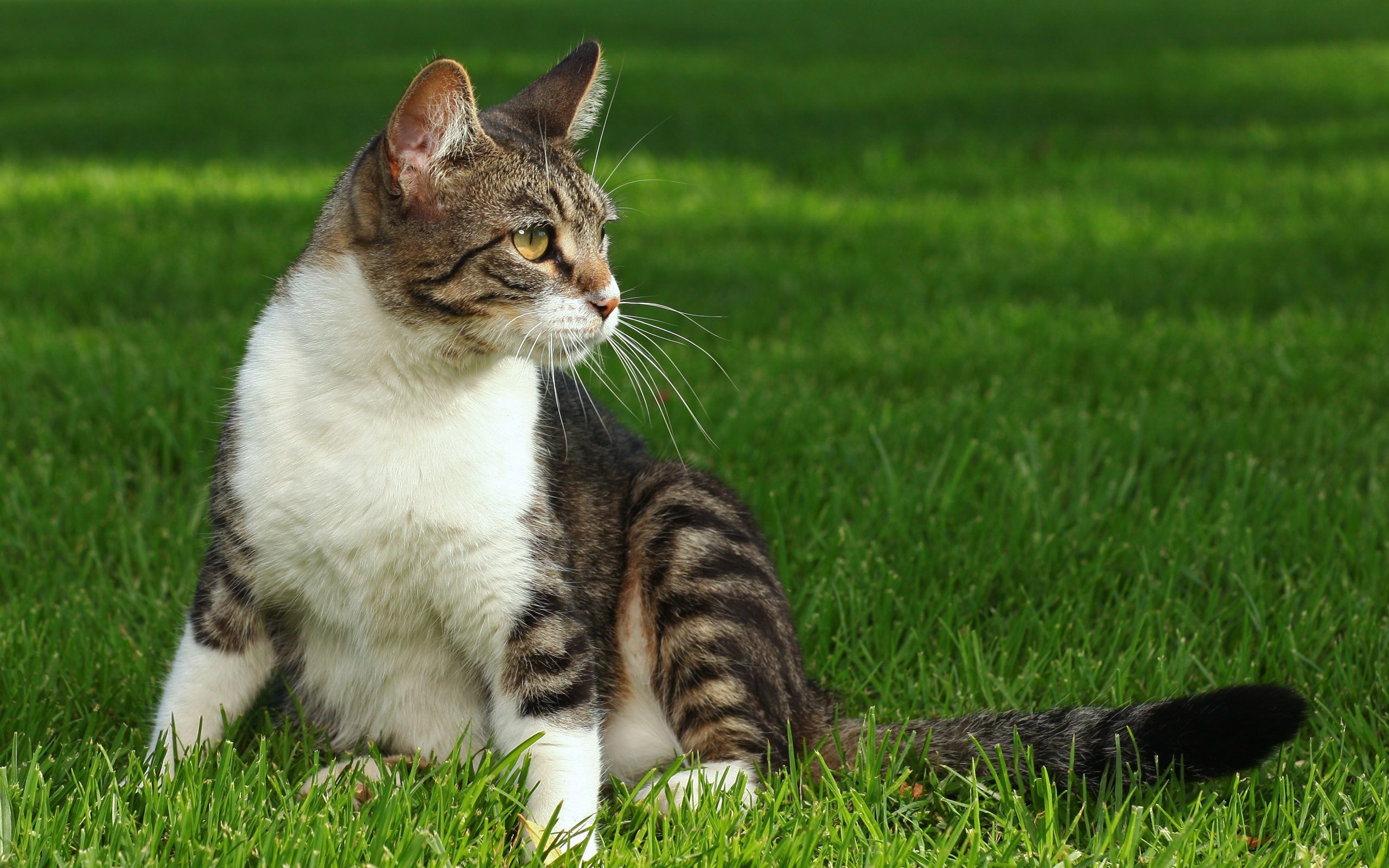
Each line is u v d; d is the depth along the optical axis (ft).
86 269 30.17
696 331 28.07
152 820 11.05
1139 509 19.38
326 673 13.43
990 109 58.29
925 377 25.45
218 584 12.56
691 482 14.52
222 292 29.17
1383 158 47.57
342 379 11.87
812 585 17.02
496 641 12.49
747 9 109.29
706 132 52.90
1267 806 12.28
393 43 82.53
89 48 78.69
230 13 103.45
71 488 19.03
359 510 11.93
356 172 12.35
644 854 11.19
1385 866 11.10
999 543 17.99
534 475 12.60
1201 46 81.61
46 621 15.51
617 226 37.42
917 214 39.58
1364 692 14.58
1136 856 11.56
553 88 14.03
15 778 11.39
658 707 13.97
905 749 13.03
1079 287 31.91
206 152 47.93
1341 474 20.52
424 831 10.70
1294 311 29.50
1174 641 15.93
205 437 20.63
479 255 12.01
